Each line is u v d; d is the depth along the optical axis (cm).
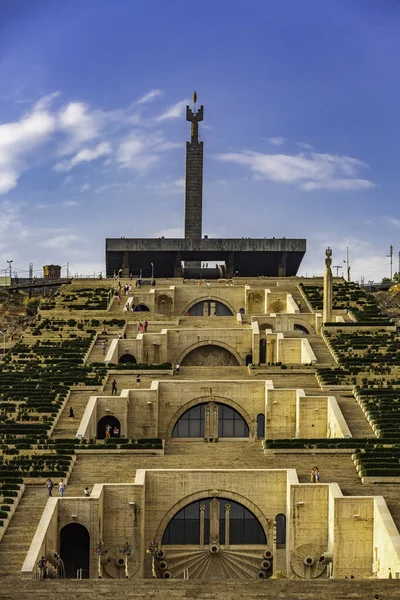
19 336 17062
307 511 10019
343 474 10625
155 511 10356
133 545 10038
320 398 12506
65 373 13788
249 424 12975
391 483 10338
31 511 9819
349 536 9669
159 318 16888
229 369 14275
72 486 10344
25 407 12512
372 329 15912
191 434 13025
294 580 8369
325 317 16112
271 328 16400
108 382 13650
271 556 10250
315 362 14300
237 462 10994
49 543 9400
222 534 10406
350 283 19388
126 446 11244
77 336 15725
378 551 9388
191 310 18612
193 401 12988
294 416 12662
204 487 10381
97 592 8138
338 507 9669
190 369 14262
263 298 18412
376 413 12138
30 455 11006
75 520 9738
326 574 9888
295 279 19850
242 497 10362
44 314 17062
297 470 10756
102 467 10856
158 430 12962
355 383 13275
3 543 9244
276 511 10356
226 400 12988
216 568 10294
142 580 8412
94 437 12369
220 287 18512
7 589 8175
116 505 10088
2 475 10431
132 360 15225
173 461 11038
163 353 15225
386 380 13362
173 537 10406
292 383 13488
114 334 15838
